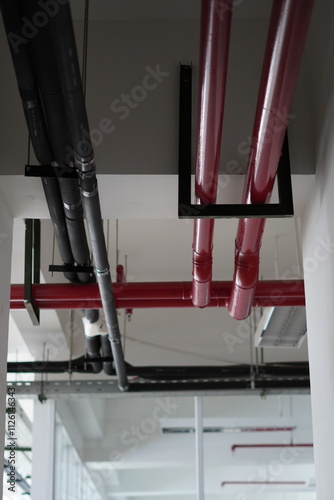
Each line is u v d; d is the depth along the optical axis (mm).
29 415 9719
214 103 3289
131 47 4414
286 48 2961
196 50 4414
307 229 4469
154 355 8727
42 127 3461
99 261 4352
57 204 4086
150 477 9531
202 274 4613
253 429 8781
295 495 11383
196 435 8562
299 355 8812
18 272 6504
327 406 4031
